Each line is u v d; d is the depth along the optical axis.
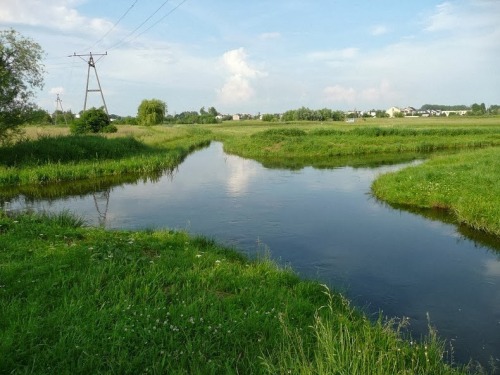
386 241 12.10
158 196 19.39
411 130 48.41
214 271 7.93
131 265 7.81
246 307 6.54
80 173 24.34
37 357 4.62
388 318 7.50
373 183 21.14
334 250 11.29
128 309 5.87
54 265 7.57
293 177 25.17
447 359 6.26
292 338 5.38
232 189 21.20
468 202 14.19
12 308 5.71
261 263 9.11
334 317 6.45
